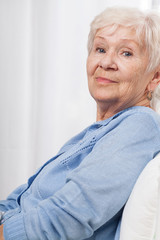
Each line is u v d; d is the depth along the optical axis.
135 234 0.65
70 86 2.07
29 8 2.04
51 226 0.69
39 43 2.06
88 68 0.92
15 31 2.06
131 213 0.66
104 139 0.77
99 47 0.90
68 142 1.06
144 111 0.80
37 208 0.71
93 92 0.92
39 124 2.11
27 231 0.70
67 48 2.05
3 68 2.08
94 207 0.68
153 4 1.93
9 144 2.11
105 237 0.77
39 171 0.98
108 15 0.88
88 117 2.07
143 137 0.75
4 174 2.13
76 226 0.68
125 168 0.71
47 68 2.07
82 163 0.73
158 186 0.64
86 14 2.02
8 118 2.10
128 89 0.88
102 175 0.69
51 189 0.83
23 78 2.08
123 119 0.81
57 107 2.09
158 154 0.77
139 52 0.86
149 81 0.91
